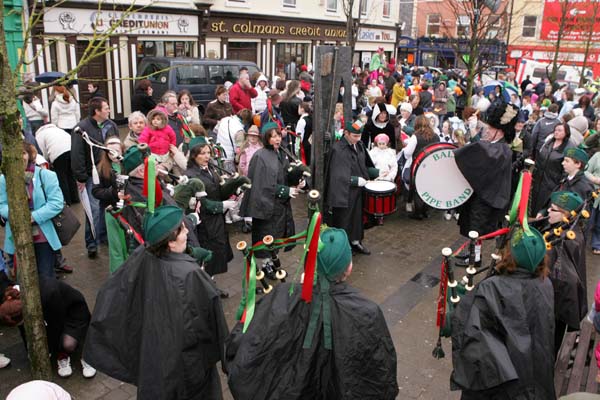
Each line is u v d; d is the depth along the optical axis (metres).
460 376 2.77
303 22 21.58
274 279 5.90
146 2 15.31
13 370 4.31
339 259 2.46
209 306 2.99
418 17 33.53
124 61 15.15
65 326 4.19
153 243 2.94
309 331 2.42
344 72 6.36
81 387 4.12
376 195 6.67
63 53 13.48
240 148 7.15
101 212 6.40
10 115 3.39
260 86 12.38
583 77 21.80
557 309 3.75
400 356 4.67
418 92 13.88
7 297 4.08
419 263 6.66
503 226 6.96
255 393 2.39
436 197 6.48
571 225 3.84
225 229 5.20
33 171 4.76
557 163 7.14
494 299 2.78
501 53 22.72
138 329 2.98
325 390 2.44
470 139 8.82
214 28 17.78
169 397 2.86
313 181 6.41
